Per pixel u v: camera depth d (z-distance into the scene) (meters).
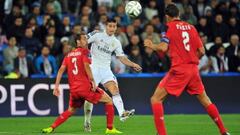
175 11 28.44
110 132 33.34
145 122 40.66
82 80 32.75
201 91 28.56
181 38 27.97
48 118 44.00
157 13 60.94
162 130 27.67
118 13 58.28
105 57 34.09
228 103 48.47
